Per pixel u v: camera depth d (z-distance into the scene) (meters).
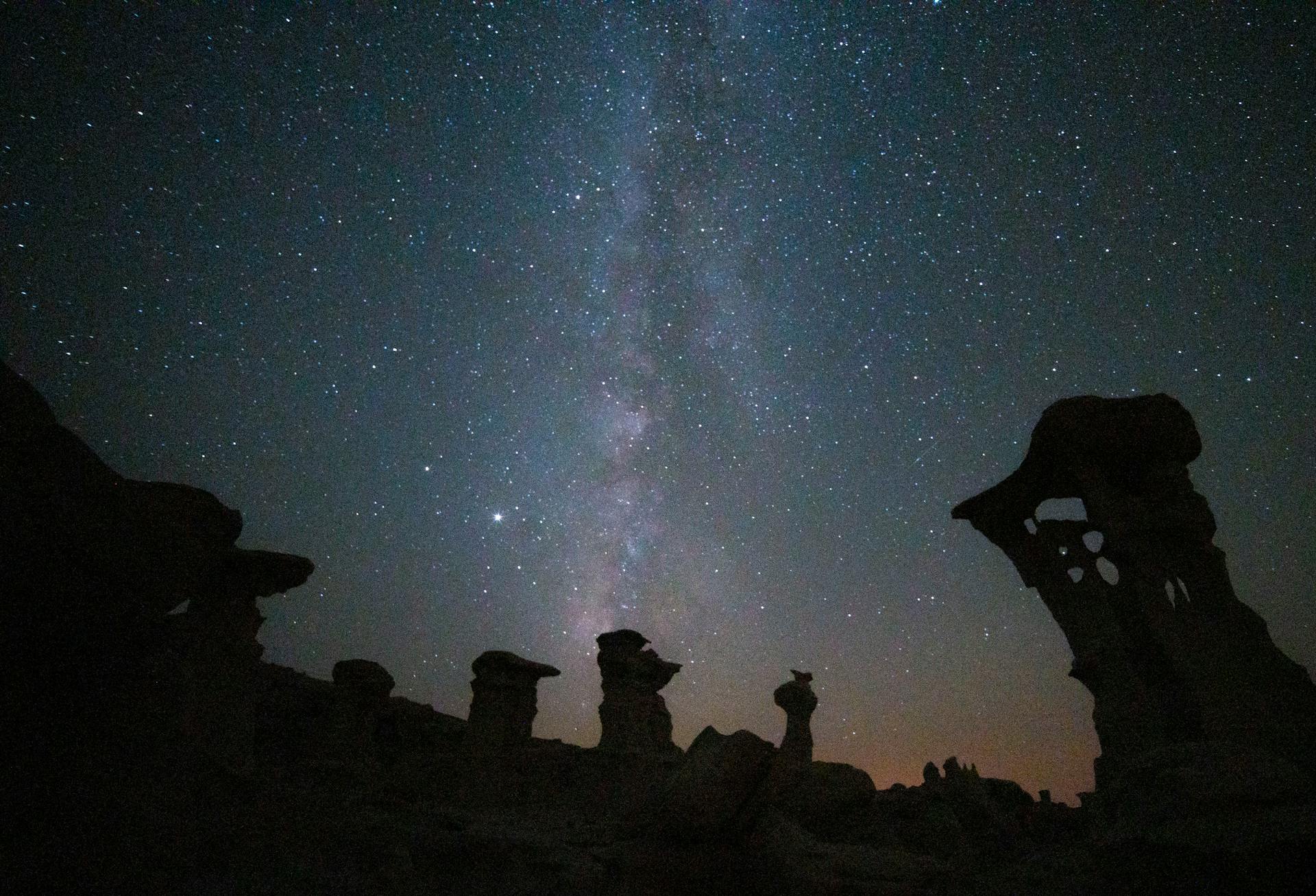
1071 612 13.93
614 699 24.73
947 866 9.63
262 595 13.30
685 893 6.23
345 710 19.44
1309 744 10.48
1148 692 12.41
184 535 6.42
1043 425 14.05
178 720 7.43
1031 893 11.09
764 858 6.88
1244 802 8.71
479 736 21.41
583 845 11.79
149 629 5.78
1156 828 9.12
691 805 6.62
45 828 4.80
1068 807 19.20
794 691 20.20
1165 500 13.20
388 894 8.04
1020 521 15.37
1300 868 7.76
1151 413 13.41
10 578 4.51
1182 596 12.66
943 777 20.05
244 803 7.89
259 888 6.57
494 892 9.51
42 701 4.93
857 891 7.99
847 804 16.02
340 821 9.19
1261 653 11.71
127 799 5.66
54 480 4.87
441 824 12.11
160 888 5.57
